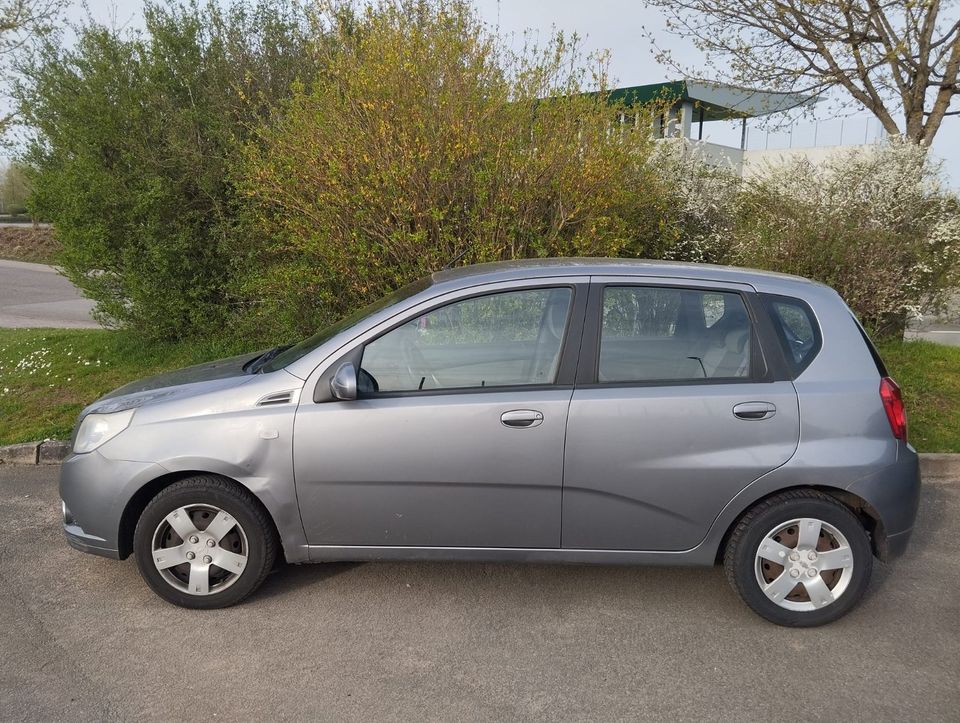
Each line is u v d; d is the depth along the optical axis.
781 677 3.25
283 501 3.60
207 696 3.08
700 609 3.83
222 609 3.77
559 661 3.36
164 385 4.00
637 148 7.44
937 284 8.20
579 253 6.95
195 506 3.67
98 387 7.81
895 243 7.98
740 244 8.36
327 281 7.41
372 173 6.61
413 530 3.63
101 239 8.30
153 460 3.60
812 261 7.84
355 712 2.98
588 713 2.99
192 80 8.95
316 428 3.56
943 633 3.62
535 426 3.50
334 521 3.63
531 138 6.91
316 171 6.93
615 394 3.53
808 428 3.51
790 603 3.62
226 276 8.92
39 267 24.69
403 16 7.27
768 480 3.51
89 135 8.35
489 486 3.55
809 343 3.65
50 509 5.16
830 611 3.61
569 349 3.60
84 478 3.70
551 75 7.20
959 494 5.58
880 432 3.55
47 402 7.41
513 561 3.66
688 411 3.50
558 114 7.04
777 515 3.55
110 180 8.23
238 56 9.16
